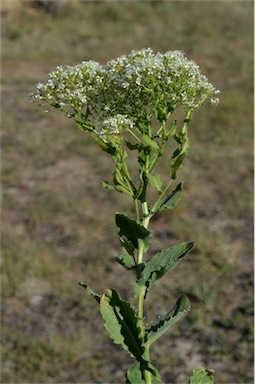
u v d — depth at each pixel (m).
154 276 2.08
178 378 6.36
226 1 25.56
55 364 6.61
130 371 2.10
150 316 7.40
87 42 21.75
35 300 7.77
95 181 11.56
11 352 6.73
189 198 10.38
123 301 2.06
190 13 24.38
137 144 2.09
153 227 9.49
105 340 7.03
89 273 8.38
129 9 24.91
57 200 10.59
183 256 2.09
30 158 12.72
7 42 21.44
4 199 10.80
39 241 9.30
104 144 2.06
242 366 6.48
